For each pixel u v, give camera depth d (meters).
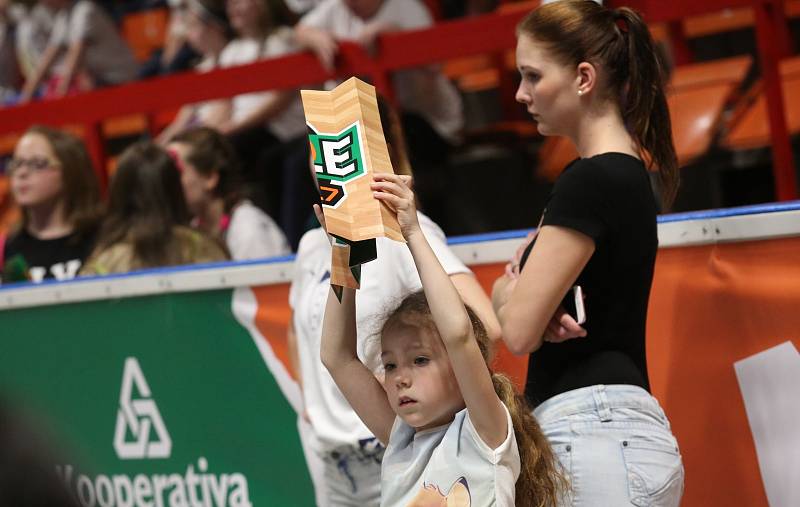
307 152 10.52
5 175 15.60
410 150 10.58
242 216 9.47
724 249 5.73
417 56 9.70
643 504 4.84
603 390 4.92
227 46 12.96
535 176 11.40
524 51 5.29
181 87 10.76
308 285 6.33
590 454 4.88
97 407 7.73
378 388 5.04
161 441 7.49
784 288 5.59
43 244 9.29
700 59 12.13
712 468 5.82
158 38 18.05
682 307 5.84
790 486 5.64
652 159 5.40
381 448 5.99
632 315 5.00
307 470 6.94
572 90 5.20
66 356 7.82
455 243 6.43
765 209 5.61
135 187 8.28
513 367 6.34
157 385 7.46
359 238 4.18
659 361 5.91
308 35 10.08
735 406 5.75
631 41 5.22
